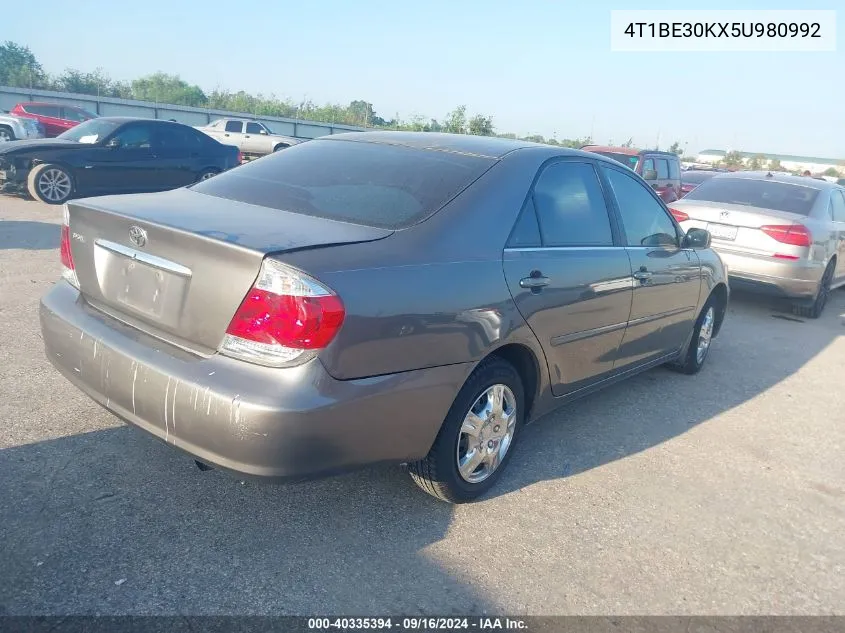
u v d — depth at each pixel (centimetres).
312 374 249
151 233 277
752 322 821
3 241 823
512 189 345
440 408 294
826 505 381
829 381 611
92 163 1188
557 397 386
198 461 266
